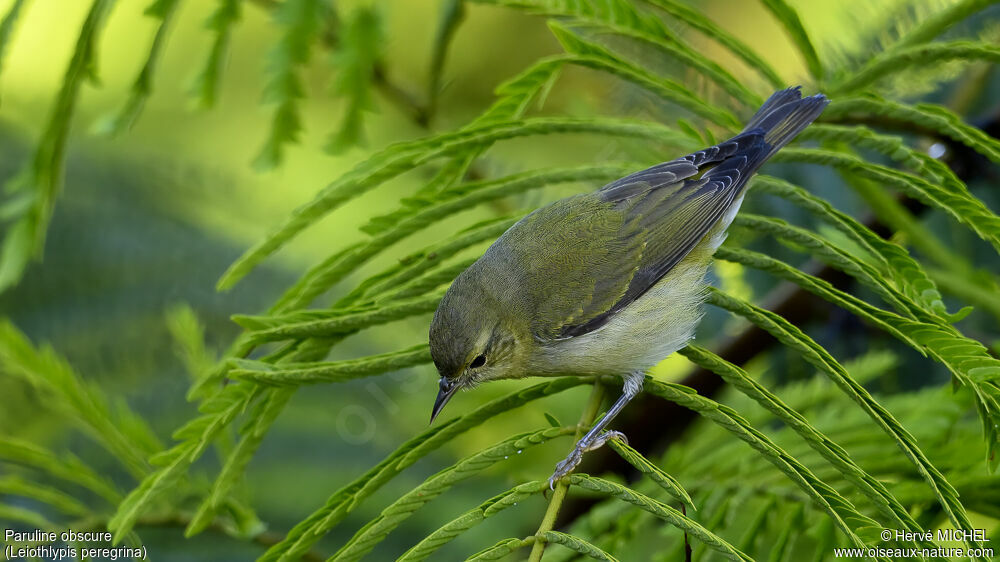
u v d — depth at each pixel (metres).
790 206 9.03
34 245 6.82
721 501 6.73
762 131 6.88
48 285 8.51
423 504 4.89
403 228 6.10
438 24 9.33
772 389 8.15
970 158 7.92
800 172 9.24
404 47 12.65
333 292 9.46
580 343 7.20
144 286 8.67
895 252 5.68
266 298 8.89
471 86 12.37
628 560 7.63
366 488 5.29
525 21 12.20
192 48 11.40
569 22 6.80
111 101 10.95
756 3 10.73
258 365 5.59
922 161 5.93
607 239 7.30
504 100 6.68
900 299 5.27
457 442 8.75
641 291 7.20
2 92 9.94
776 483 6.68
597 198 7.56
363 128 7.54
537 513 8.34
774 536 6.50
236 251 9.14
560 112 11.76
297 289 6.30
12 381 8.37
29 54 10.84
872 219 8.62
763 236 9.20
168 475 5.52
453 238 6.38
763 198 9.11
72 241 8.62
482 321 7.16
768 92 9.24
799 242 5.64
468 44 12.31
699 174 7.50
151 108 10.97
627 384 7.30
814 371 9.21
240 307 8.77
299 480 8.07
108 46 11.40
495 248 7.50
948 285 7.67
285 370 5.53
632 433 8.91
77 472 7.05
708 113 6.84
